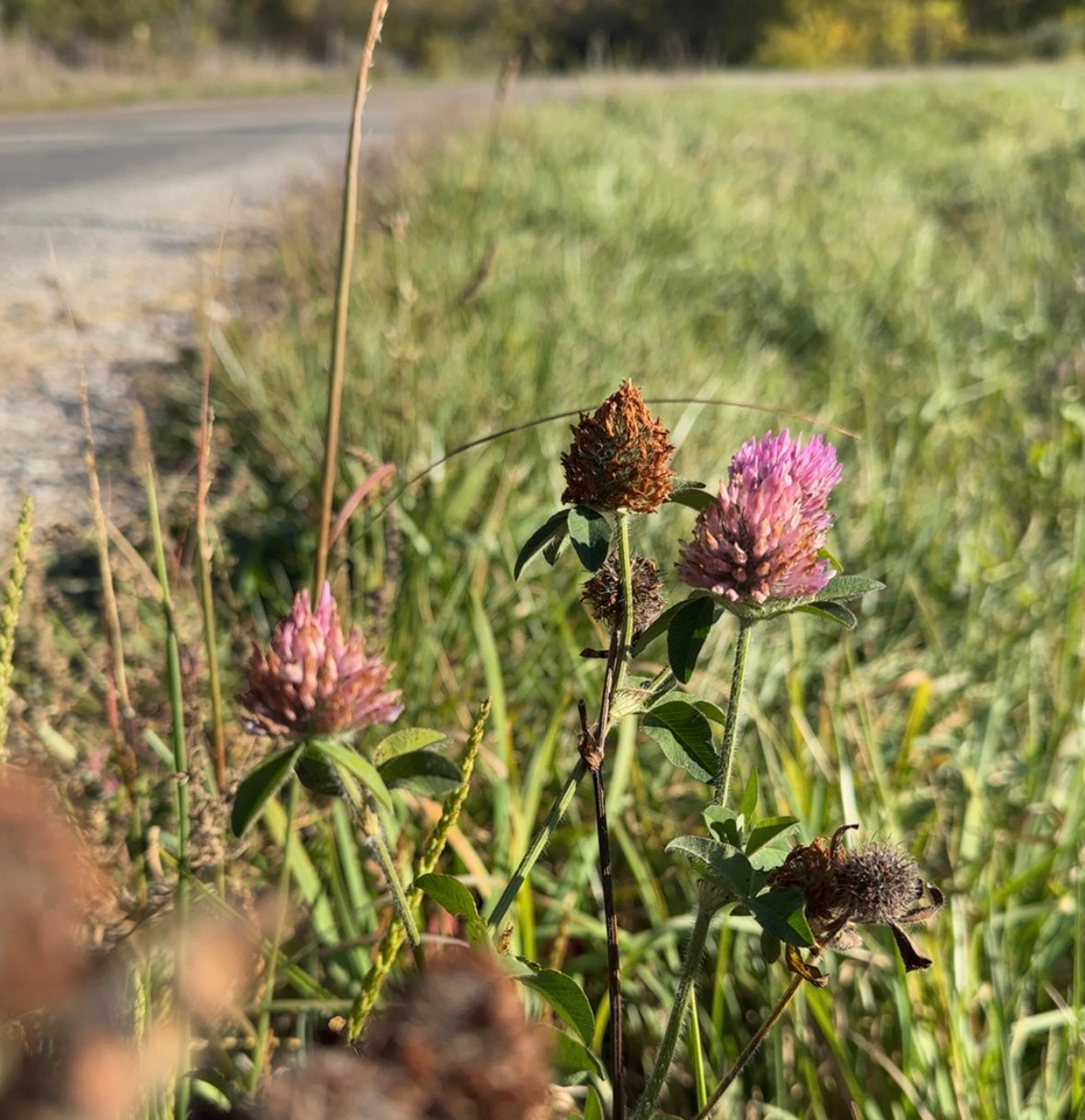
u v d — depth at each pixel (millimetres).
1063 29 14797
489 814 719
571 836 668
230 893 465
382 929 546
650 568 387
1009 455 1352
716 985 559
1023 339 1775
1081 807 722
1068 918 658
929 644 959
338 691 309
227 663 770
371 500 829
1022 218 2773
